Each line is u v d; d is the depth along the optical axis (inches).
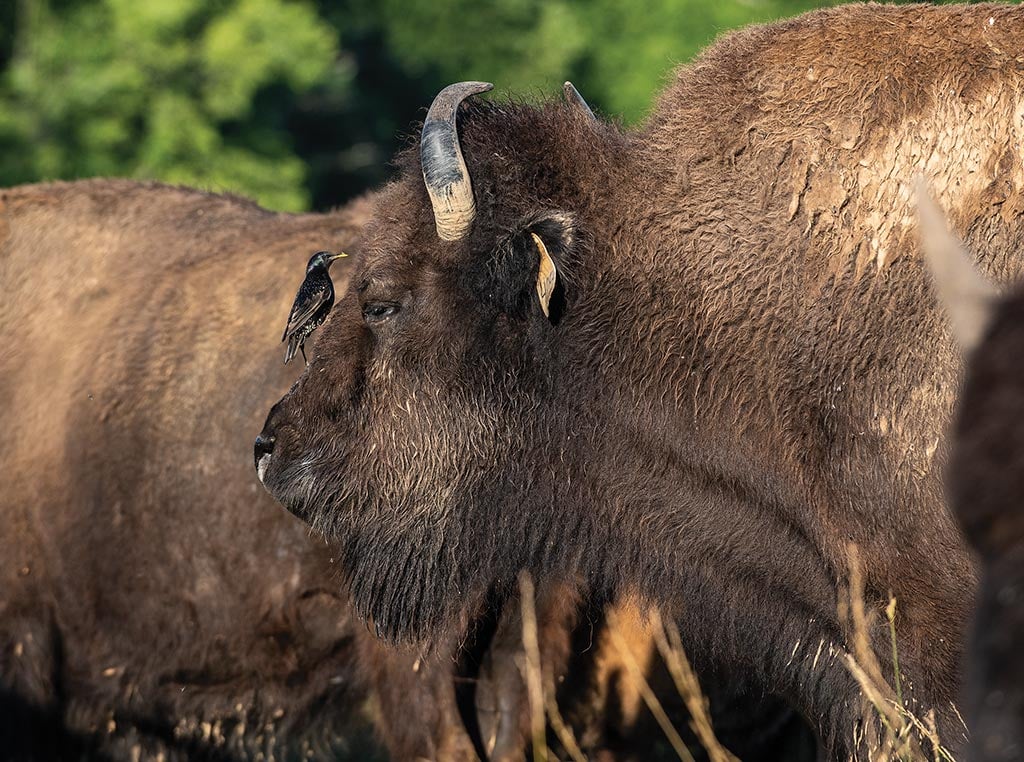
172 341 874.8
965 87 645.9
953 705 645.9
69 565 884.6
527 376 696.4
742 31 724.7
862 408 653.3
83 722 896.3
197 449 850.1
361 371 705.0
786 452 673.6
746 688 769.6
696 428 687.1
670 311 685.9
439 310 690.2
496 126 699.4
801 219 665.6
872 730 661.9
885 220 649.6
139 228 946.7
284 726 864.3
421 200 692.7
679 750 691.4
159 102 3201.3
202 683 866.8
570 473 704.4
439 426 700.0
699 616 717.9
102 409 879.1
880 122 655.1
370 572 724.7
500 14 3895.2
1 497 905.5
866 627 660.7
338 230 875.4
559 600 788.0
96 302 923.4
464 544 714.8
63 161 3181.6
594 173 695.1
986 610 291.6
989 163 636.7
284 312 852.0
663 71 775.7
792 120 673.6
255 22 3289.9
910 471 644.1
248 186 3297.2
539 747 677.3
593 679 823.1
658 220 689.0
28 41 3270.2
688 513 697.6
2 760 902.4
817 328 661.9
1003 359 296.7
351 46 4028.1
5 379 926.4
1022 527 289.1
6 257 962.7
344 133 3887.8
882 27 677.3
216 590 847.7
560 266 676.1
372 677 810.8
